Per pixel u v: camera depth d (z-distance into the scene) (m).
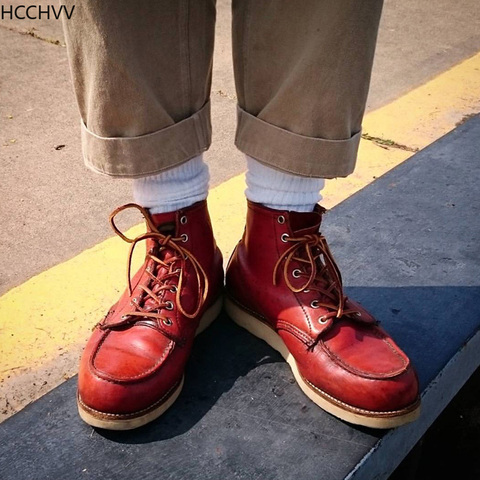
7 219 2.26
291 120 1.25
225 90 3.14
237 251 1.55
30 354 1.72
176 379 1.34
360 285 1.77
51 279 1.97
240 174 2.54
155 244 1.39
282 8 1.17
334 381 1.30
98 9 1.12
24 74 3.28
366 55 1.20
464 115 2.99
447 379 1.53
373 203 2.15
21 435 1.34
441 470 1.89
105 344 1.34
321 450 1.30
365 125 2.88
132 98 1.19
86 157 1.30
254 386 1.43
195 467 1.27
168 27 1.17
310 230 1.38
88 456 1.29
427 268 1.85
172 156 1.27
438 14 4.12
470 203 2.17
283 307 1.41
